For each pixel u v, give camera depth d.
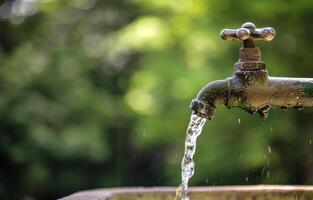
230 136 9.88
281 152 9.64
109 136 15.62
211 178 10.41
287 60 9.15
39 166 12.59
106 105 14.62
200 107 2.84
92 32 16.02
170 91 11.06
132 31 10.75
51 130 13.02
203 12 9.32
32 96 12.74
